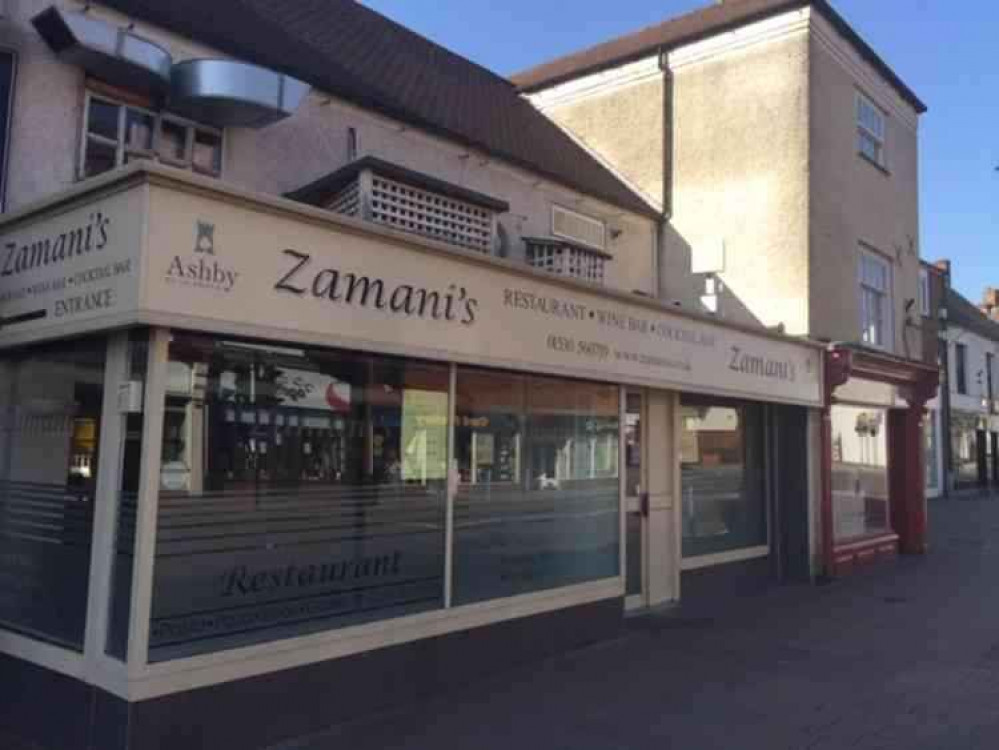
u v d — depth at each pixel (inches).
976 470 1233.4
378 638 228.4
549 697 242.5
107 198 182.9
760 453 455.8
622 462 328.5
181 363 190.2
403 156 346.6
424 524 248.1
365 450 232.7
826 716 229.3
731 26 478.0
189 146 278.4
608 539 321.1
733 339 377.4
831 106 484.1
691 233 486.9
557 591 289.7
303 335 201.2
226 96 259.0
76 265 191.3
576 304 285.7
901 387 561.9
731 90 481.4
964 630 335.6
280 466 211.6
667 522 382.6
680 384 339.0
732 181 476.1
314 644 211.9
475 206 314.0
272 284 194.7
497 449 275.3
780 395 415.2
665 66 503.2
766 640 315.3
